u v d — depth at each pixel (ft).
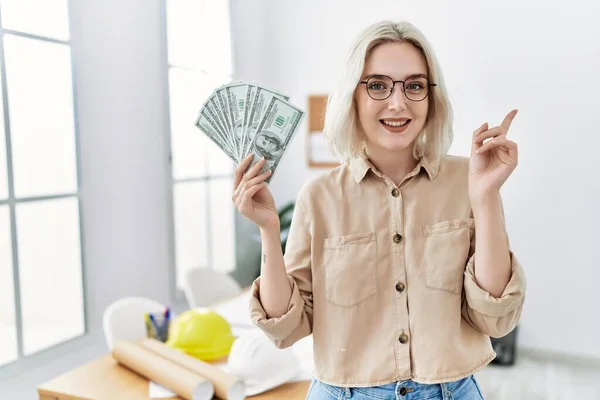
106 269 9.75
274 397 5.54
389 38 3.56
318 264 3.80
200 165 12.49
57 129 8.75
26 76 8.21
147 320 7.41
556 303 12.37
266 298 3.70
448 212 3.67
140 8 10.21
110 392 5.75
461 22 12.54
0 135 7.82
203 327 6.57
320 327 3.76
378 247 3.69
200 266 9.98
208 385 5.49
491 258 3.37
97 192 9.47
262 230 3.67
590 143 11.76
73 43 8.86
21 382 8.09
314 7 14.10
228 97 3.67
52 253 8.79
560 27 11.77
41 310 8.64
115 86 9.75
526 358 12.65
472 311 3.56
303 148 14.56
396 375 3.57
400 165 3.81
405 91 3.53
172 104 11.38
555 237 12.23
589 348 12.18
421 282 3.60
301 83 14.43
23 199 8.16
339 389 3.72
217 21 12.70
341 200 3.81
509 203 12.51
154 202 10.85
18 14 8.01
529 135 12.22
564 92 11.86
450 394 3.56
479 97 12.52
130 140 10.14
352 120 3.74
